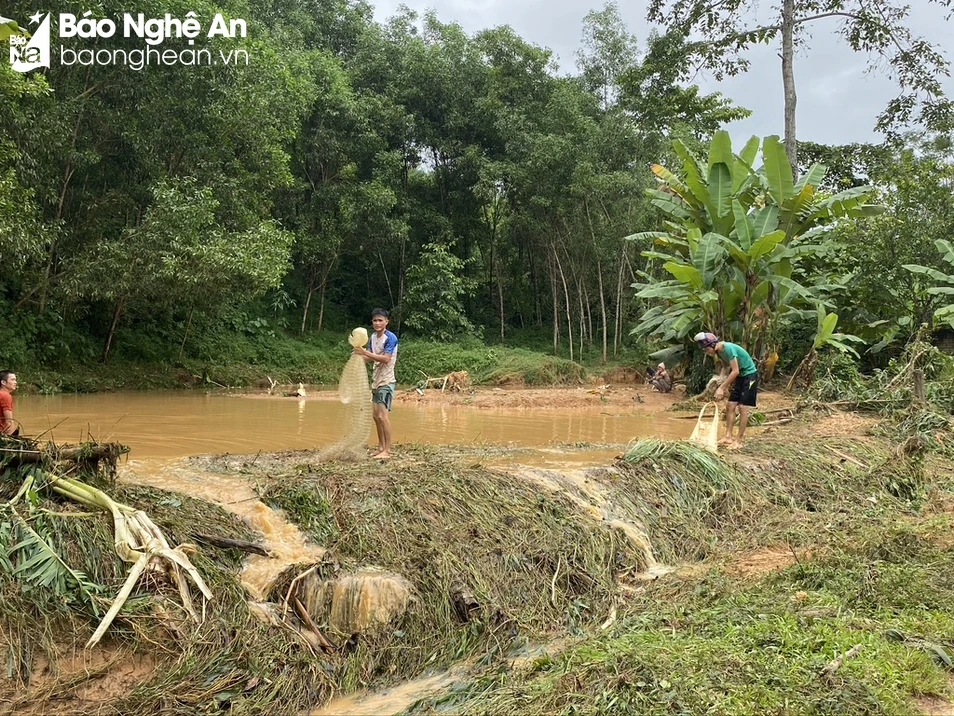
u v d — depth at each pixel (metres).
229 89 15.10
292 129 18.47
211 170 15.79
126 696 3.29
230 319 19.88
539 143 22.08
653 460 6.80
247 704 3.46
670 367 17.31
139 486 4.56
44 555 3.59
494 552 4.80
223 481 5.20
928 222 15.03
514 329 27.72
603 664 3.23
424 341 22.09
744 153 14.62
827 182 24.02
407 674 4.00
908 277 15.02
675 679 3.00
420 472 5.45
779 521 6.51
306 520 4.64
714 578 4.84
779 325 14.85
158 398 13.24
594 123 22.83
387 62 24.70
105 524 3.94
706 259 13.30
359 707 3.71
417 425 10.18
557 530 5.25
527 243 27.06
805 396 12.02
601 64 25.12
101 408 11.02
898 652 3.30
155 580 3.76
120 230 15.47
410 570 4.43
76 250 14.62
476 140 25.34
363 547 4.51
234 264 14.16
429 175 27.45
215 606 3.77
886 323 16.28
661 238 15.00
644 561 5.55
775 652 3.29
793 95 18.52
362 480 5.12
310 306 24.50
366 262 25.53
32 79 12.43
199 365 17.55
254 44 15.97
